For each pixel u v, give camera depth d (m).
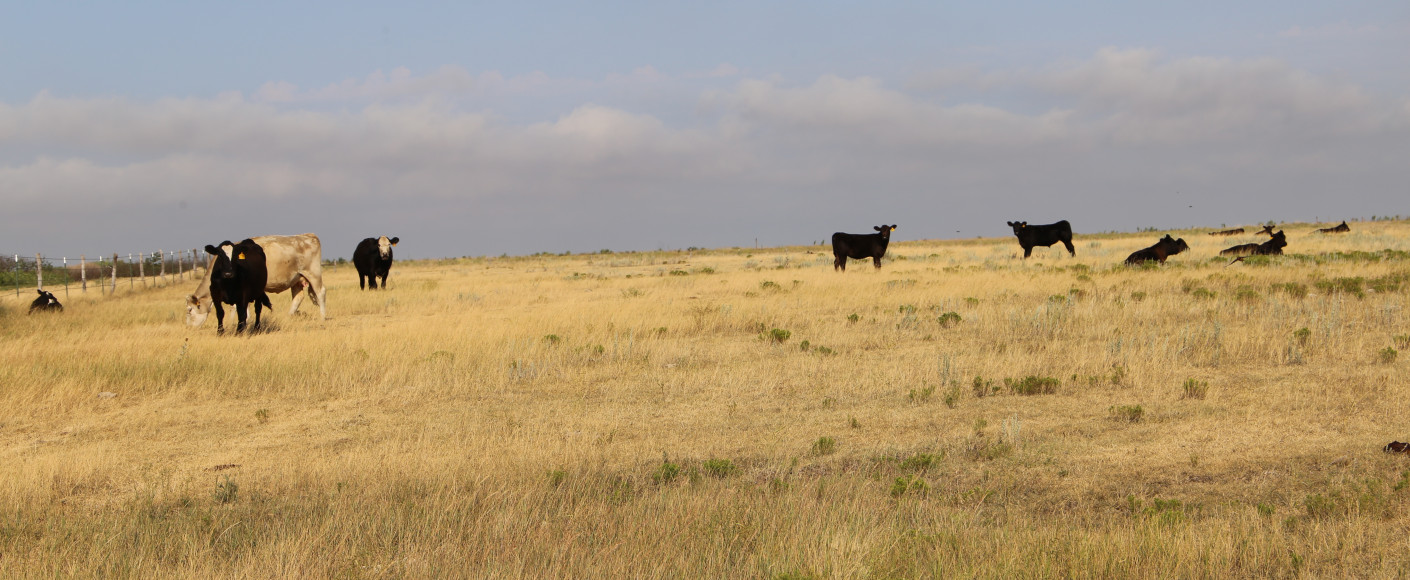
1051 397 8.86
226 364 11.48
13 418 9.52
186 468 7.50
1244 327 11.77
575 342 13.03
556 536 5.18
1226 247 32.22
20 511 6.16
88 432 8.98
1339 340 10.30
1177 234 51.09
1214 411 7.79
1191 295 15.16
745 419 8.62
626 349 12.50
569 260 49.50
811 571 4.40
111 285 31.31
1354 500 5.17
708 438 7.92
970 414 8.30
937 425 7.97
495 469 6.80
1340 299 13.66
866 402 9.06
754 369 10.92
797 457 7.12
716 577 4.54
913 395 9.05
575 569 4.70
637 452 7.50
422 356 12.04
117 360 11.73
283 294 24.47
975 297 16.44
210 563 4.83
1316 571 4.34
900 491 6.04
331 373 11.22
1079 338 12.04
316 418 9.41
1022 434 7.45
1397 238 31.98
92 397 10.37
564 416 9.04
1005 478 6.27
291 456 7.77
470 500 5.85
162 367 11.30
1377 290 15.19
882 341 12.68
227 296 15.34
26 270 36.97
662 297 19.98
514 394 10.22
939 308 15.51
